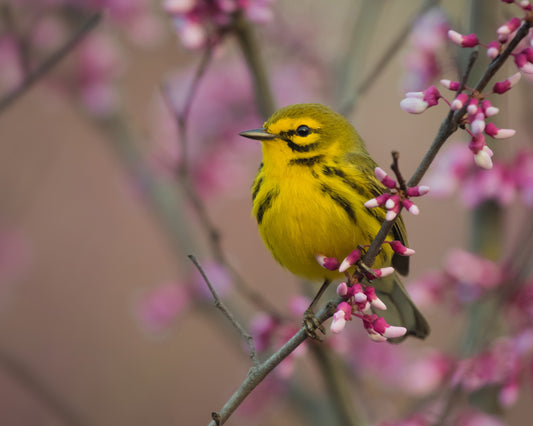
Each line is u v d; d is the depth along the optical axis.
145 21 12.95
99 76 12.62
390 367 11.48
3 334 16.08
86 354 16.06
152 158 12.73
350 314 6.31
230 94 13.12
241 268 16.33
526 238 9.20
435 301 9.94
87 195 17.64
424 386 9.60
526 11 5.40
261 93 9.97
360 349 11.52
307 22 13.80
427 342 14.74
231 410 6.59
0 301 15.84
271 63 13.63
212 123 13.19
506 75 9.39
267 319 8.91
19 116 16.69
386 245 8.66
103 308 16.73
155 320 11.84
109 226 17.58
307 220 8.56
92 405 15.33
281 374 8.84
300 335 6.62
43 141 16.86
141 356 16.14
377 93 17.41
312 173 8.66
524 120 9.89
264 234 9.00
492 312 9.23
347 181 8.63
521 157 9.60
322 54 13.77
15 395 15.06
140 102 16.59
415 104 5.76
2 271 15.23
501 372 9.13
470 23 9.39
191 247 12.20
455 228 17.03
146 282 17.02
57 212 17.34
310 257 8.71
